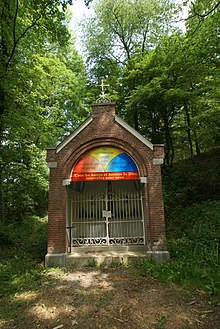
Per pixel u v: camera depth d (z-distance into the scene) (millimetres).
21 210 20375
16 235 14797
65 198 10750
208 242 10656
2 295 7141
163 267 8742
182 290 7086
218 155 21203
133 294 6895
